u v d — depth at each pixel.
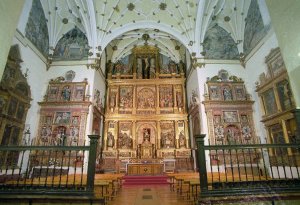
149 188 10.68
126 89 20.92
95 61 16.44
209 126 14.55
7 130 11.37
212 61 16.44
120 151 17.97
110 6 16.77
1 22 5.96
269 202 5.57
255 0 14.40
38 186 5.80
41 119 14.77
